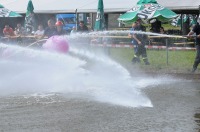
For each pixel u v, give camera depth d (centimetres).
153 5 3033
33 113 1055
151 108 1116
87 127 928
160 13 2975
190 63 2088
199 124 953
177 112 1073
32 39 2662
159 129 910
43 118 1005
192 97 1281
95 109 1098
